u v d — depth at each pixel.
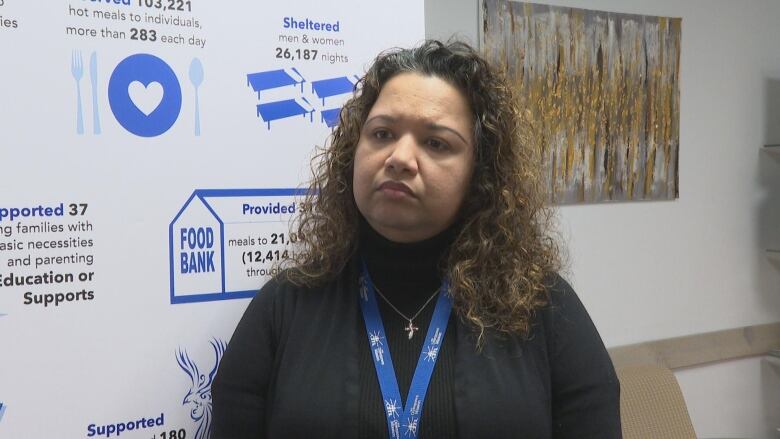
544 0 2.09
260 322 1.01
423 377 0.94
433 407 0.92
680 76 2.38
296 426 0.91
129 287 1.06
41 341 0.99
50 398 1.00
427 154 0.93
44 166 0.99
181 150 1.10
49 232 1.00
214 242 1.13
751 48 2.55
